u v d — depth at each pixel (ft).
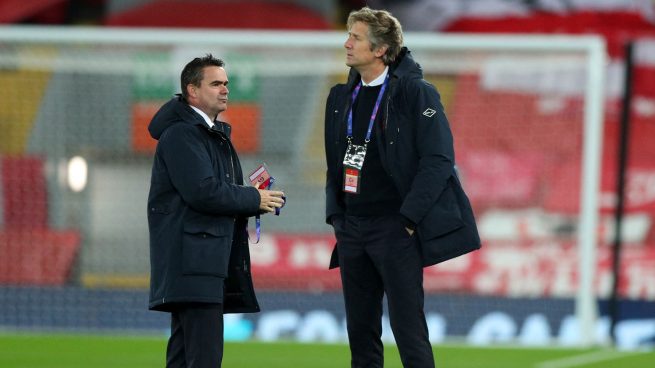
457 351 94.43
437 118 53.98
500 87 131.54
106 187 131.75
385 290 56.65
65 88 135.13
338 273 123.85
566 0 158.81
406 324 55.42
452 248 53.93
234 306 55.31
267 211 54.13
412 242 55.31
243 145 136.77
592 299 101.81
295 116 137.59
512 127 131.03
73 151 134.31
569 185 128.98
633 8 157.28
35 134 134.21
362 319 58.29
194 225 52.11
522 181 129.59
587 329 101.45
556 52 111.14
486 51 118.42
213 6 160.76
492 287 124.47
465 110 131.75
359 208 55.93
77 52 126.00
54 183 130.93
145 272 128.57
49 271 124.47
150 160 134.10
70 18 167.53
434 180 53.11
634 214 137.18
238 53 126.52
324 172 136.05
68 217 129.80
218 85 53.52
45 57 125.70
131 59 126.72
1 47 124.26
